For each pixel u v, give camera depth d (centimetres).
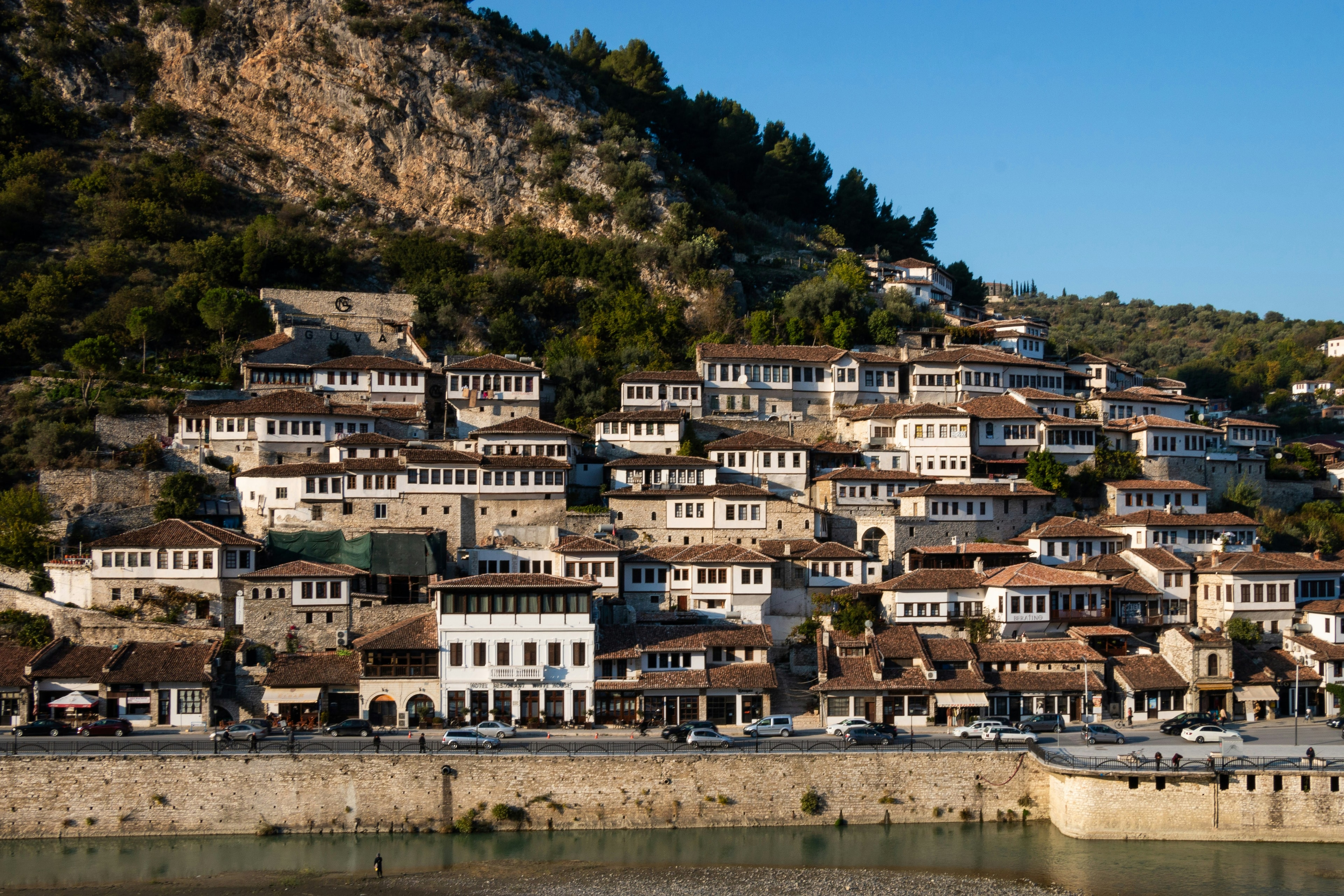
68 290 16600
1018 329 17538
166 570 10881
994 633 10988
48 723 9144
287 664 9800
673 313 17525
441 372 15050
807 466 13400
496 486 12225
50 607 10519
